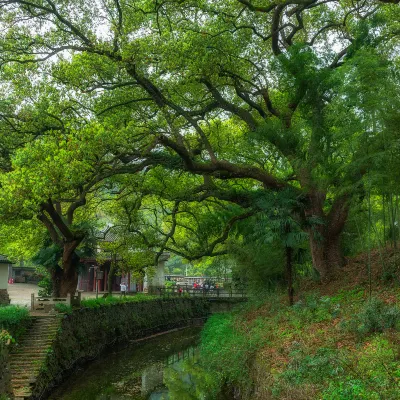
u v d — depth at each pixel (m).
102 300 26.03
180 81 17.81
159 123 19.16
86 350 21.22
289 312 16.77
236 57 17.91
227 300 38.53
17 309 18.27
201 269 60.12
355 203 17.94
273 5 17.25
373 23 16.45
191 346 27.22
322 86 16.53
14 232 25.62
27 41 17.12
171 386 18.11
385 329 11.27
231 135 24.70
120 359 23.44
